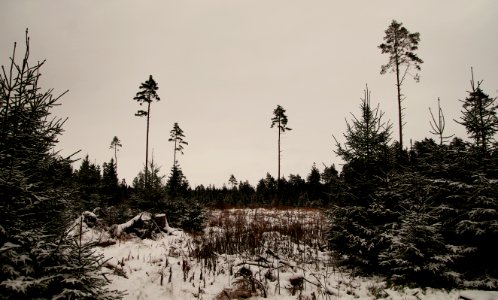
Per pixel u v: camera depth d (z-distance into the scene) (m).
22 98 5.87
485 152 9.00
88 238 11.48
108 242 11.61
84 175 21.23
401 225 9.33
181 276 9.02
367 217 10.26
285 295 8.25
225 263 10.40
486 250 8.28
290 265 10.26
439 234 8.23
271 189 44.00
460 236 8.77
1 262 4.82
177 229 15.74
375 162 10.77
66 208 6.40
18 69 5.75
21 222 5.45
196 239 13.88
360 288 8.70
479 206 8.34
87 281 5.57
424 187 9.38
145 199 17.06
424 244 8.26
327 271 10.11
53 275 5.03
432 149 9.98
